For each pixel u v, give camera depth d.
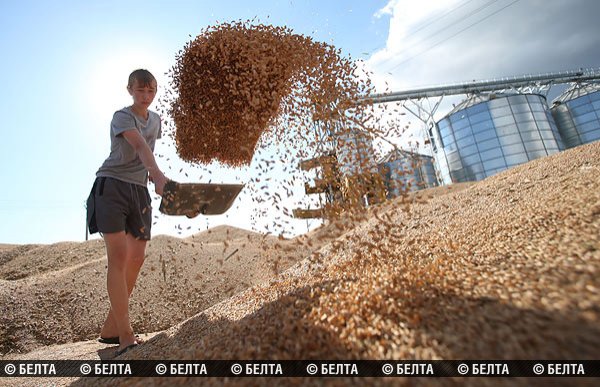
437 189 10.04
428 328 1.34
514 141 24.12
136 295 5.09
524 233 2.16
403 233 3.78
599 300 1.17
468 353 1.12
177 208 2.31
